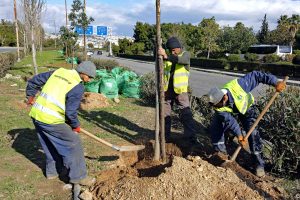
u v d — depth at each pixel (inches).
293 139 220.7
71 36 856.3
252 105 237.8
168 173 189.6
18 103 405.4
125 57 2583.7
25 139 277.7
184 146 278.1
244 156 258.1
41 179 209.0
